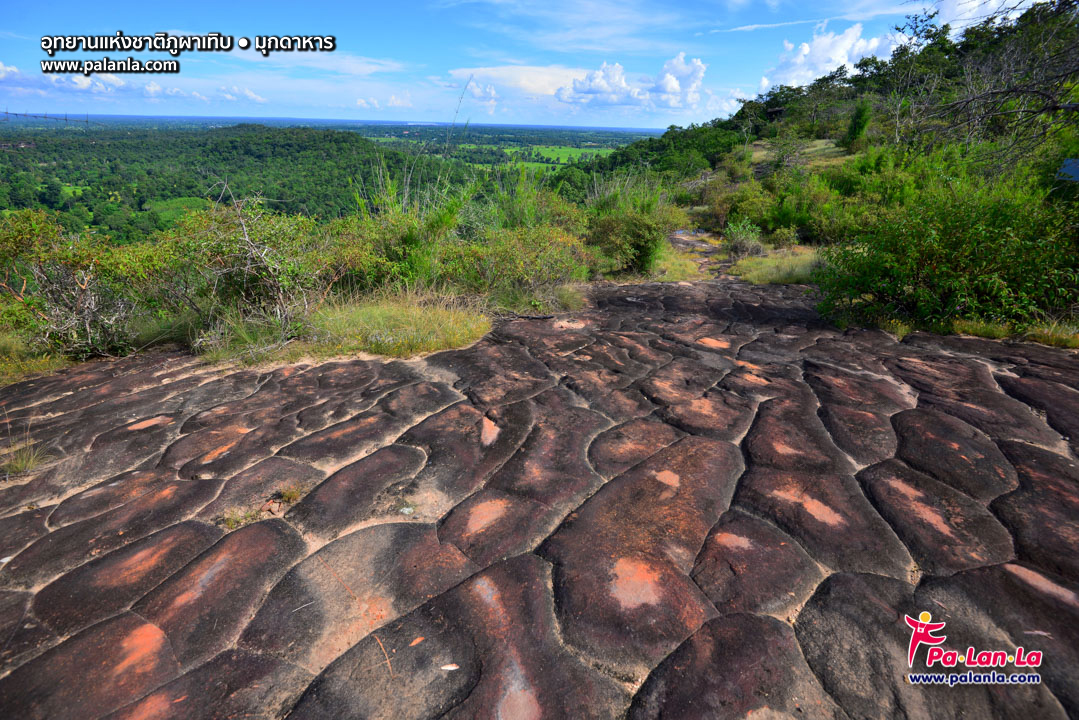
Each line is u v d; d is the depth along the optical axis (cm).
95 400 364
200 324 525
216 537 211
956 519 207
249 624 169
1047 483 226
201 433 299
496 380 373
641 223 1105
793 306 690
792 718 135
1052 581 174
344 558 197
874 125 3048
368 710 140
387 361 427
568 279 812
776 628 162
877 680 144
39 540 214
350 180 753
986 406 306
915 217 530
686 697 141
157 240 529
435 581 185
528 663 152
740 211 1803
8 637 167
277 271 498
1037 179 736
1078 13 553
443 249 700
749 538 201
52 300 504
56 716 140
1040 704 136
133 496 240
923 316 519
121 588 185
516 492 235
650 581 180
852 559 189
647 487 236
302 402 342
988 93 627
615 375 381
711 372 385
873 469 245
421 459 265
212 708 142
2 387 419
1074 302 477
